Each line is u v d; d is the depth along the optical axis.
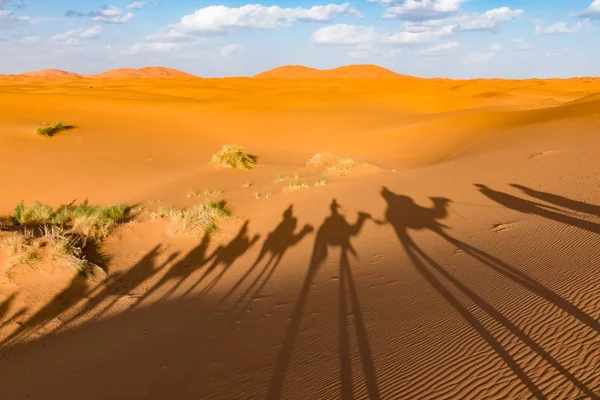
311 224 11.38
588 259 6.84
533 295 5.73
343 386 4.20
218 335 5.79
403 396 3.94
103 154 22.56
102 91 56.44
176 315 6.62
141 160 22.12
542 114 31.19
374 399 3.94
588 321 4.82
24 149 21.98
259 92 65.19
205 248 9.91
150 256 9.16
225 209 12.73
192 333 5.92
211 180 18.59
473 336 4.85
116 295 7.54
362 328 5.46
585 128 22.20
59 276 7.48
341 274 7.93
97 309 7.00
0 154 20.84
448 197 12.88
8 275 7.16
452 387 3.99
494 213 10.91
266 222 11.70
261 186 16.80
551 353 4.31
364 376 4.33
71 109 36.22
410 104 55.56
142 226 10.26
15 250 7.62
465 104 57.50
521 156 17.50
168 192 16.62
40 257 7.63
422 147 28.25
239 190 16.20
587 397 3.63
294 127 35.81
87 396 4.51
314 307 6.44
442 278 6.98
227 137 31.05
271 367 4.75
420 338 4.96
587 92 87.75
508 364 4.23
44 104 37.38
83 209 13.12
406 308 5.93
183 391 4.46
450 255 8.20
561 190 12.09
